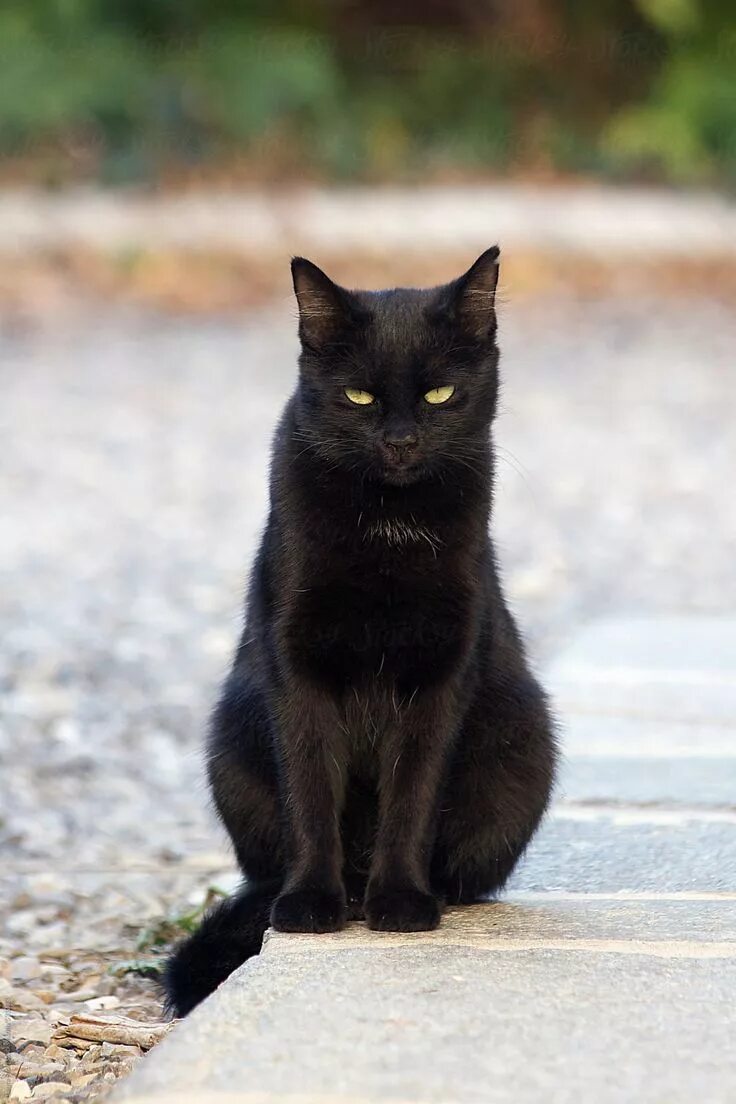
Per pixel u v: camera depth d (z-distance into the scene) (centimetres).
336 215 3400
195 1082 462
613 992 531
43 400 2333
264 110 3794
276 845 706
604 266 3191
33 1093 570
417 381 664
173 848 956
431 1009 514
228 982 548
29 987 740
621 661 1138
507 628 714
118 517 1739
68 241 3212
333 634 657
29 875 902
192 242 3219
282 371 2528
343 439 660
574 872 728
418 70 4159
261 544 688
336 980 543
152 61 3906
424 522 650
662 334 2788
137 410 2275
